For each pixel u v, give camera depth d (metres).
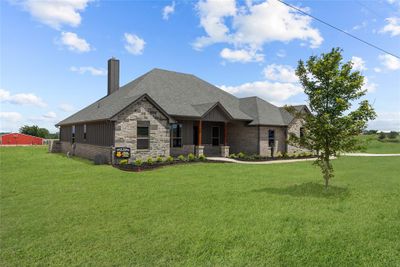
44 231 5.81
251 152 24.27
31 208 7.46
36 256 4.71
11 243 5.22
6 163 17.69
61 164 17.25
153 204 7.85
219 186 10.50
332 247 5.12
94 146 20.14
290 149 25.95
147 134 18.31
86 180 11.63
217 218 6.61
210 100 25.58
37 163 17.80
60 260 4.59
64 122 27.11
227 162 19.16
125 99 19.81
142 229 5.91
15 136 46.78
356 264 4.53
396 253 4.90
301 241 5.34
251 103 26.81
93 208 7.45
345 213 7.12
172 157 19.62
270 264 4.50
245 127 24.83
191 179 12.04
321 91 9.75
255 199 8.47
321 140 9.94
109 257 4.68
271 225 6.16
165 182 11.28
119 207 7.56
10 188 9.98
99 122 19.39
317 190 9.93
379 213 7.13
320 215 6.91
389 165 18.27
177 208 7.46
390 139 46.97
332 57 9.88
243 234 5.64
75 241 5.30
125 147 17.25
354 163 19.64
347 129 9.62
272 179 12.24
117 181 11.45
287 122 25.69
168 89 24.22
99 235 5.59
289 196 8.91
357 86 9.55
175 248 5.02
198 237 5.48
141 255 4.76
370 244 5.25
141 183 11.02
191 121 22.70
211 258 4.67
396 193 9.50
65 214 6.94
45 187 10.16
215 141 25.16
